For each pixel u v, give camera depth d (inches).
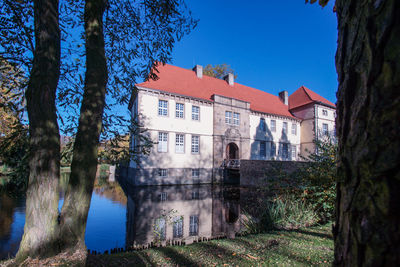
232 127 881.5
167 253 141.0
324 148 251.0
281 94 1241.4
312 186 241.6
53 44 115.3
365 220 28.4
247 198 465.4
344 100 35.9
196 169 778.2
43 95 110.4
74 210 114.5
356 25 34.6
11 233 233.9
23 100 149.4
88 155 119.2
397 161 24.9
